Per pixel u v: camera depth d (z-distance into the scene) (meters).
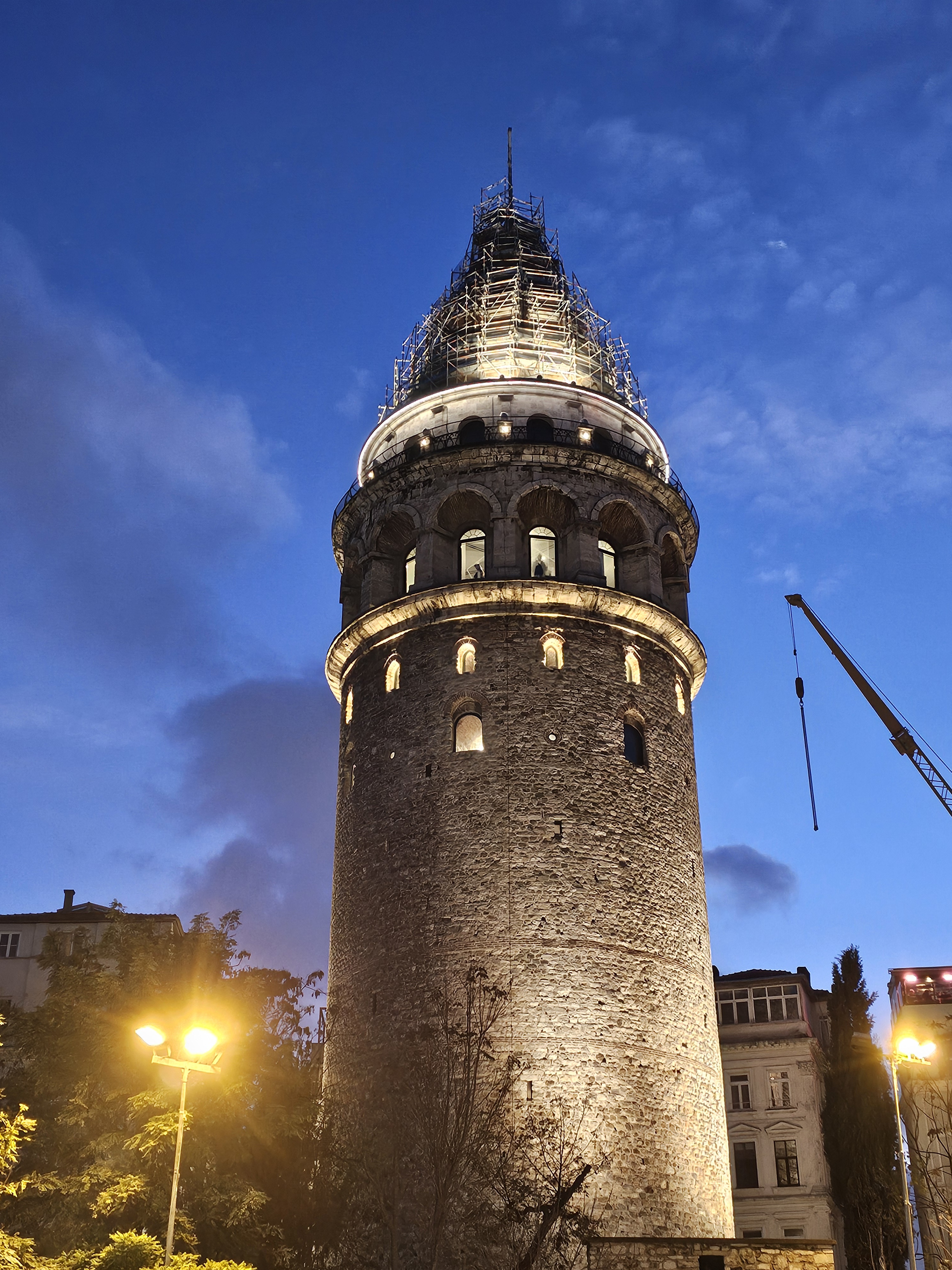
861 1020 62.66
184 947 40.38
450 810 45.84
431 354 59.97
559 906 44.00
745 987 69.62
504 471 51.16
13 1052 40.41
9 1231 33.59
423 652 49.31
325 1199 38.75
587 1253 37.38
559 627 48.97
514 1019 42.03
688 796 50.03
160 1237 32.81
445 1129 37.03
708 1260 36.38
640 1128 41.72
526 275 61.62
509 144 69.38
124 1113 35.84
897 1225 57.12
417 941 44.31
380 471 53.81
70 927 65.31
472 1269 37.72
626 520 52.62
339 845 50.16
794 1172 63.91
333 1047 45.91
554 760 46.41
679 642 52.12
